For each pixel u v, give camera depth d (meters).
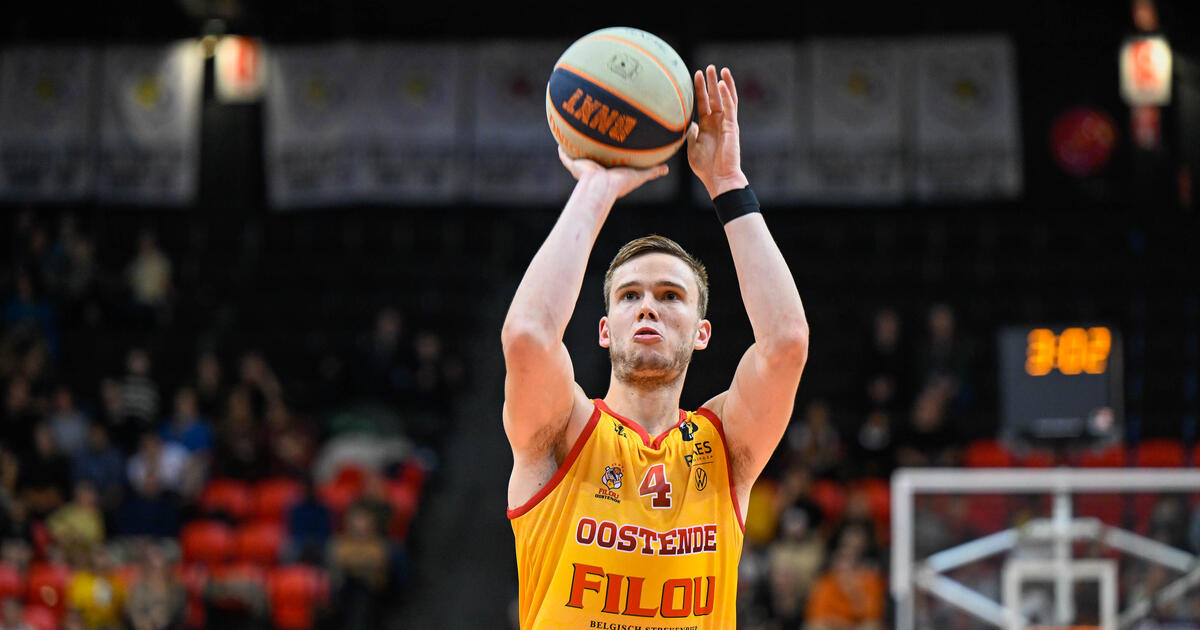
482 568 17.72
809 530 15.42
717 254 24.55
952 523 11.30
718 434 4.47
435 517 18.80
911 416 18.67
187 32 27.53
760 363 4.34
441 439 20.31
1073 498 11.20
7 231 25.92
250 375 19.62
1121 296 23.59
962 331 22.89
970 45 24.31
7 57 25.81
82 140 25.67
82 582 15.56
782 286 4.37
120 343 23.05
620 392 4.54
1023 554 11.13
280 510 18.06
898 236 25.17
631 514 4.24
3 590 15.62
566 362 4.19
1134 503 11.09
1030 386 12.13
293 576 15.98
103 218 26.38
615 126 4.37
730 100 4.58
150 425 19.77
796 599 14.79
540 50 25.45
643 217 25.42
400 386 20.33
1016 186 23.98
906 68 24.39
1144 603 10.92
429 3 27.08
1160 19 24.72
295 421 19.58
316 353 23.23
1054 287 23.95
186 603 15.53
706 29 26.64
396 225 26.17
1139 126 24.83
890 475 17.69
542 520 4.27
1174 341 22.62
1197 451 16.70
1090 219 25.00
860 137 24.34
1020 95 25.81
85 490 17.06
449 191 25.17
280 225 26.27
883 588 15.16
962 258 24.52
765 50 24.66
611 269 4.66
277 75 25.52
